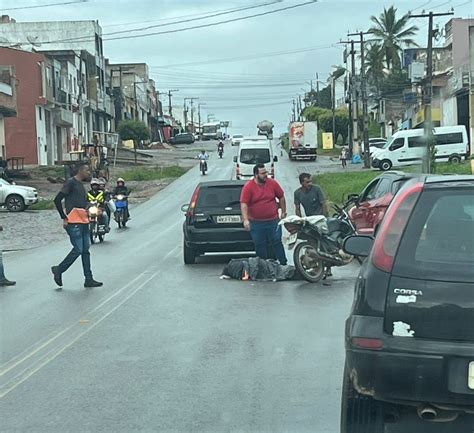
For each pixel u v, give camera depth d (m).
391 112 85.56
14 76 49.66
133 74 108.81
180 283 14.16
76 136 69.94
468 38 60.62
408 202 5.33
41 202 37.56
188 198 41.66
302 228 13.88
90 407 6.83
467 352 4.81
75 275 15.52
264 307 11.52
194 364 8.26
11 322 10.71
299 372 7.88
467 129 55.97
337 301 11.95
